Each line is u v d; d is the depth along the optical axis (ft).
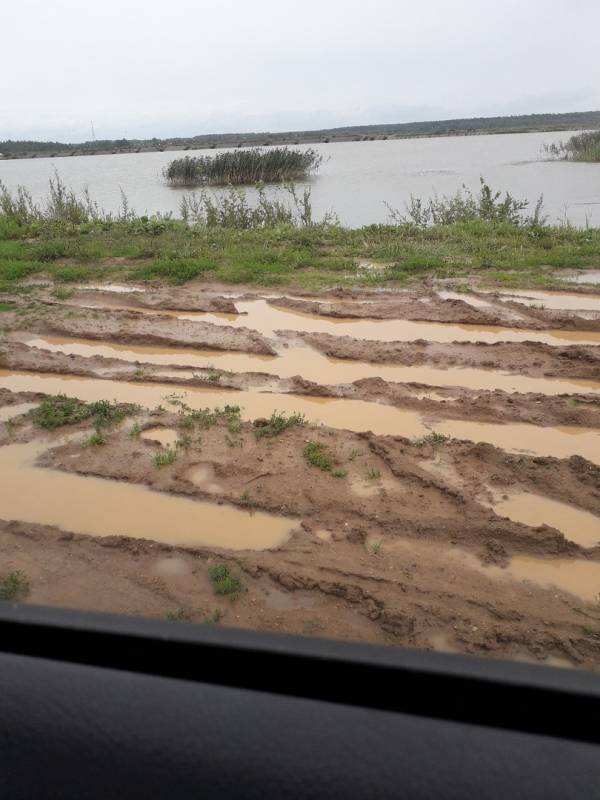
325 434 20.30
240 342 29.07
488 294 35.32
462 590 13.61
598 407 22.03
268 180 100.63
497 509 16.43
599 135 119.65
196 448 19.72
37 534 15.78
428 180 98.27
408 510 16.28
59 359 27.78
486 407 22.02
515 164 118.42
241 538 15.66
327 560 14.60
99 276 41.37
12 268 42.34
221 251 46.19
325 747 4.69
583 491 17.01
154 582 14.11
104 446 20.03
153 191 97.40
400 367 26.37
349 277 39.73
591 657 11.87
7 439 20.72
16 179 130.41
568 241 46.52
